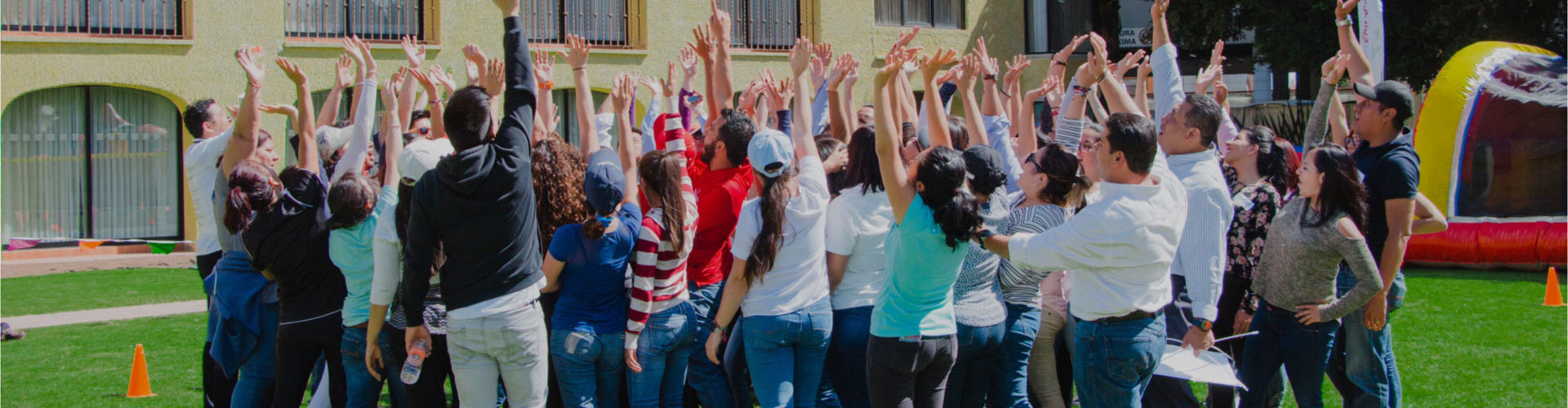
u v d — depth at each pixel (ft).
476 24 48.98
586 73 16.03
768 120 21.26
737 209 14.88
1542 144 36.58
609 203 12.98
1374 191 14.93
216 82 44.37
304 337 14.35
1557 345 23.35
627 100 15.21
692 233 13.69
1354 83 15.17
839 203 13.79
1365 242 13.78
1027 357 13.94
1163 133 13.84
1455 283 33.86
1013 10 62.69
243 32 44.70
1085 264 11.59
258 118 15.53
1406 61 52.60
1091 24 64.23
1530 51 39.81
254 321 15.19
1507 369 21.16
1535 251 35.86
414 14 48.16
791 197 13.03
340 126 19.26
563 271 13.32
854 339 13.75
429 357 13.29
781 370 13.21
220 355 15.10
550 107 17.87
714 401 14.74
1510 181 37.14
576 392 13.25
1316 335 13.94
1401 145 14.82
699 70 53.83
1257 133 16.25
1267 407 16.51
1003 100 24.31
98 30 42.65
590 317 13.21
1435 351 22.97
